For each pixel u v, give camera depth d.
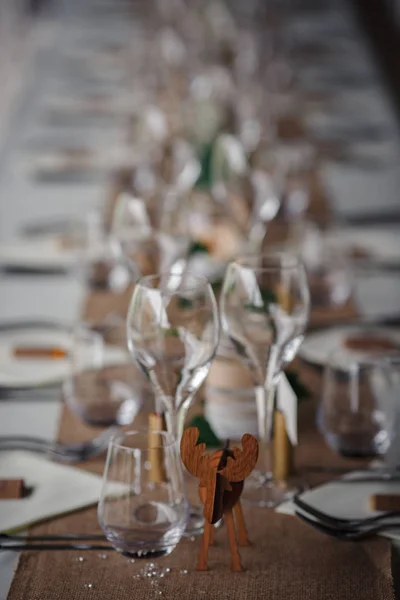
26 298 2.97
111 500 1.42
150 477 1.42
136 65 6.21
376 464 1.79
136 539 1.41
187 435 1.38
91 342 1.99
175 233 2.58
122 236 2.46
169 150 3.69
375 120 5.34
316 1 8.95
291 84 6.18
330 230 3.51
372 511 1.60
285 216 3.14
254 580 1.39
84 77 6.53
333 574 1.42
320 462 1.81
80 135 5.11
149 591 1.36
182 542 1.49
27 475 1.70
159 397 1.57
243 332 1.63
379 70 6.71
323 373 2.25
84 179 4.36
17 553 1.47
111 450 1.42
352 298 2.84
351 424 1.85
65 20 8.59
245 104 5.15
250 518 1.58
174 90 5.51
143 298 1.53
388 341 2.38
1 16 9.34
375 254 3.29
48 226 3.59
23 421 2.03
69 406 1.96
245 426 1.89
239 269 1.64
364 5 10.82
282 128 4.98
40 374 2.23
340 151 4.57
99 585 1.37
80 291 3.02
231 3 7.04
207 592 1.36
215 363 1.99
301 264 1.65
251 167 3.42
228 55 6.22
